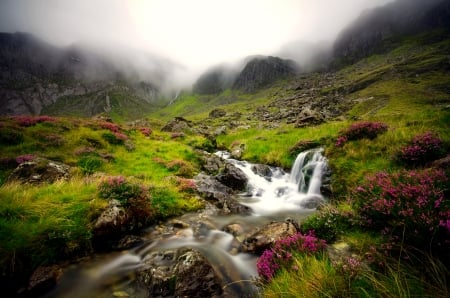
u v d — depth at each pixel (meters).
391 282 4.18
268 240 7.25
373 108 80.94
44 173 12.09
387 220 5.97
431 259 4.23
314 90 160.25
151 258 7.25
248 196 14.73
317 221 7.82
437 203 5.04
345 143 14.74
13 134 17.70
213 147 31.30
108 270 6.67
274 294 4.70
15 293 5.68
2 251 5.94
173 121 46.16
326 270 4.73
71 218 7.67
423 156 9.94
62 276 6.29
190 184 14.07
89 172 14.11
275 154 20.59
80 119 28.28
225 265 6.76
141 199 9.77
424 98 80.19
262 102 188.62
